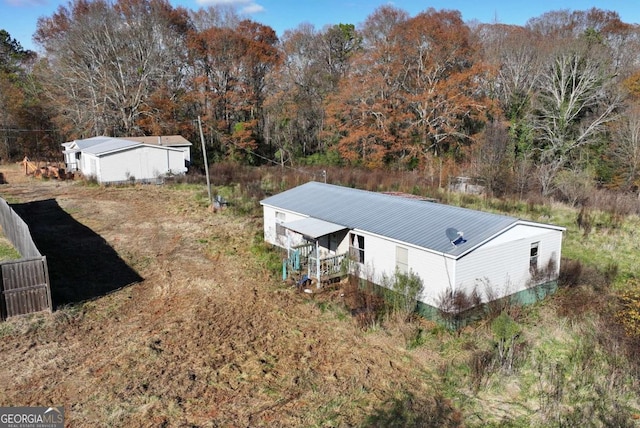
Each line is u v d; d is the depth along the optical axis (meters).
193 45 49.06
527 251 15.43
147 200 30.23
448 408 9.90
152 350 12.17
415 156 42.78
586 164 37.47
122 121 46.94
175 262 19.11
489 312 13.98
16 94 48.41
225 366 11.52
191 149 48.88
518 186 32.66
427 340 12.92
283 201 21.11
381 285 15.89
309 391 10.52
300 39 54.91
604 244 21.59
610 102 39.94
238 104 51.34
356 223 16.89
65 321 13.66
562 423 9.32
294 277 17.30
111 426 9.20
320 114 51.38
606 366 11.37
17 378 10.77
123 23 46.53
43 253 19.73
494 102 41.31
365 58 43.50
